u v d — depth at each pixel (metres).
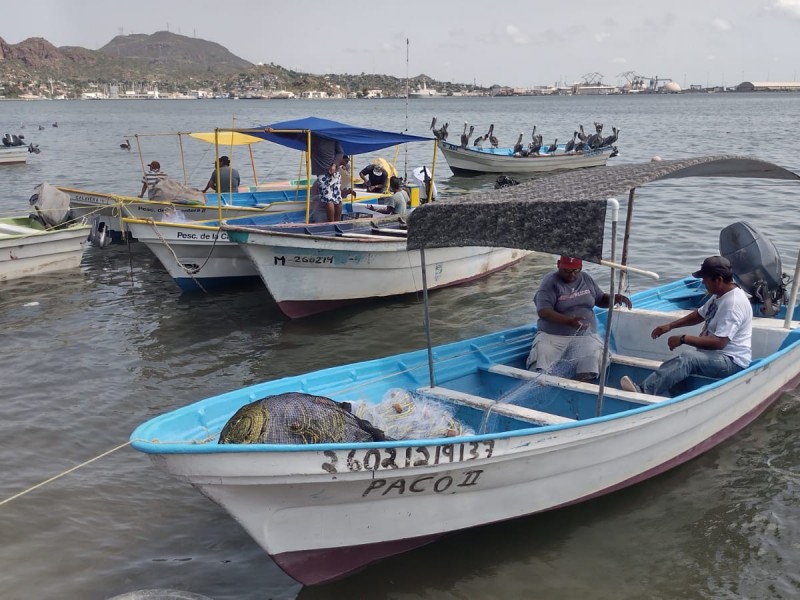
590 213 4.85
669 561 5.42
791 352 7.54
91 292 12.55
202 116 102.75
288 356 9.69
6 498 6.21
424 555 5.50
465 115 97.19
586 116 90.69
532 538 5.69
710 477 6.55
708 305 7.00
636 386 6.49
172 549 5.63
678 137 49.03
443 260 12.50
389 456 4.69
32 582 5.20
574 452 5.50
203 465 4.48
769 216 18.09
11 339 10.13
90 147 43.94
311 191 16.94
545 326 7.02
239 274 12.91
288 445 4.43
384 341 10.28
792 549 5.54
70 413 7.86
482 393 7.05
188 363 9.39
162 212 15.00
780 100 193.00
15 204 21.31
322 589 5.18
